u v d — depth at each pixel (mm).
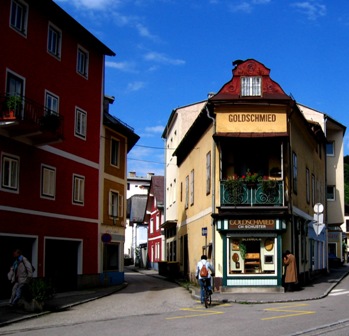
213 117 24547
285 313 16078
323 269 35969
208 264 19188
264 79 24562
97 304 20500
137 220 71750
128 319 15773
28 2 23500
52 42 25531
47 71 24828
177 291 26406
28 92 23281
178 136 39688
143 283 33438
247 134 23781
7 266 21719
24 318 16172
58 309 18609
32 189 23328
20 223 22359
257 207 23219
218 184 24469
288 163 24297
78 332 13305
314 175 32938
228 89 24562
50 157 24797
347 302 19219
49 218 24547
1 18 21719
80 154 27625
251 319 14766
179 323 14383
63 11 25141
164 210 45625
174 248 40000
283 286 23188
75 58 27438
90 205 28500
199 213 28766
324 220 37000
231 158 24547
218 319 15016
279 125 24109
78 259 27172
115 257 31906
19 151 22547
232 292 22938
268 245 23375
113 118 32406
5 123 20688
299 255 26438
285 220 23344
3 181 21453
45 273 24219
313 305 18359
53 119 22875
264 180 23422
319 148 35719
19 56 22781
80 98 27797
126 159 33906
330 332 12125
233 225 23281
